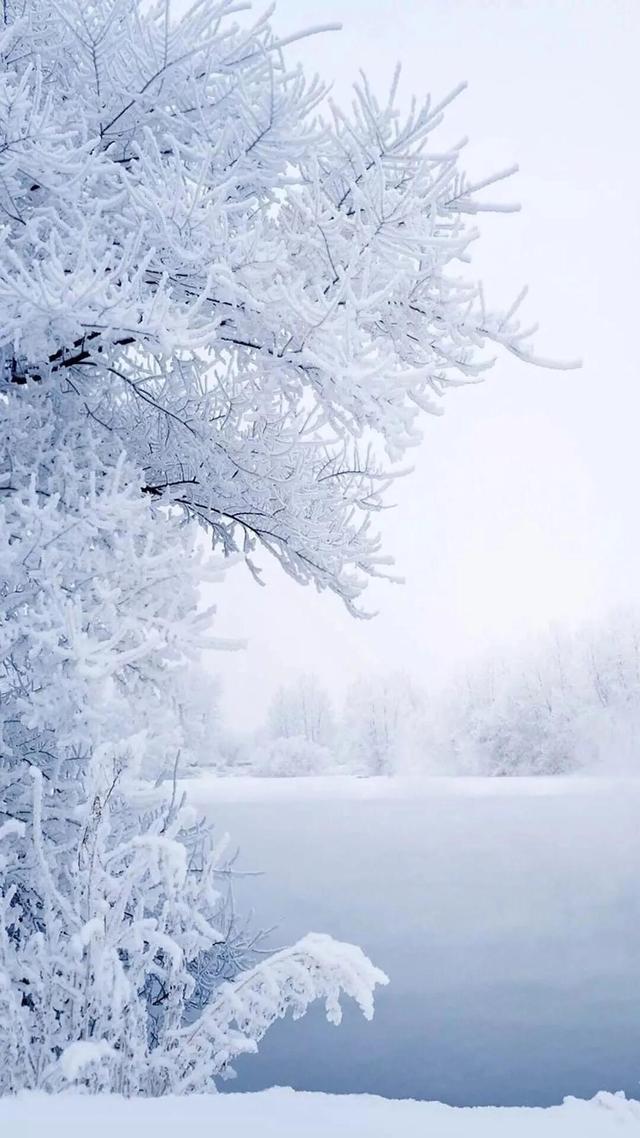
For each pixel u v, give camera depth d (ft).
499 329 15.74
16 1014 10.46
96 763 11.58
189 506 19.71
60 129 15.02
